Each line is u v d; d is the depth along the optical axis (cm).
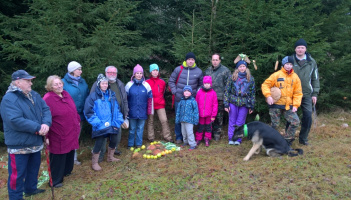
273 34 621
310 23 737
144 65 750
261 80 630
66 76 482
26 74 343
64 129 400
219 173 438
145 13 769
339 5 798
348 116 731
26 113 345
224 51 662
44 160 541
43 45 523
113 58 582
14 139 344
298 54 507
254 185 390
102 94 464
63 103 400
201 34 704
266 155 501
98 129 458
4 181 452
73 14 584
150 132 630
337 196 349
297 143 543
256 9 631
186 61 582
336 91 730
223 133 671
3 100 338
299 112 660
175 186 407
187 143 592
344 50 767
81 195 393
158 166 485
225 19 694
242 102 553
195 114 554
